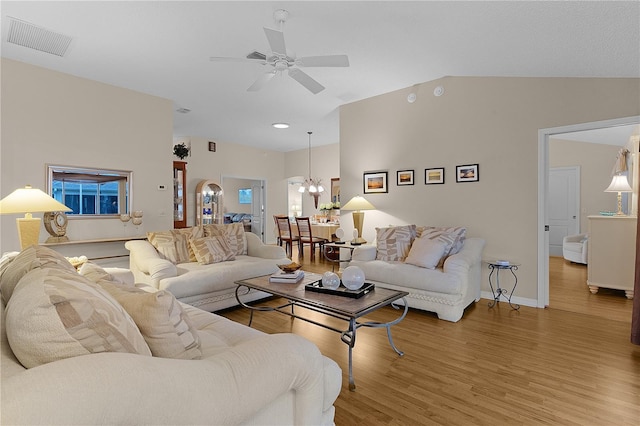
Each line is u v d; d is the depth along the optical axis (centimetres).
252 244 449
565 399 192
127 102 440
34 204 270
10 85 349
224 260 394
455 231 372
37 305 85
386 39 300
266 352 113
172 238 388
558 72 334
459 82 414
